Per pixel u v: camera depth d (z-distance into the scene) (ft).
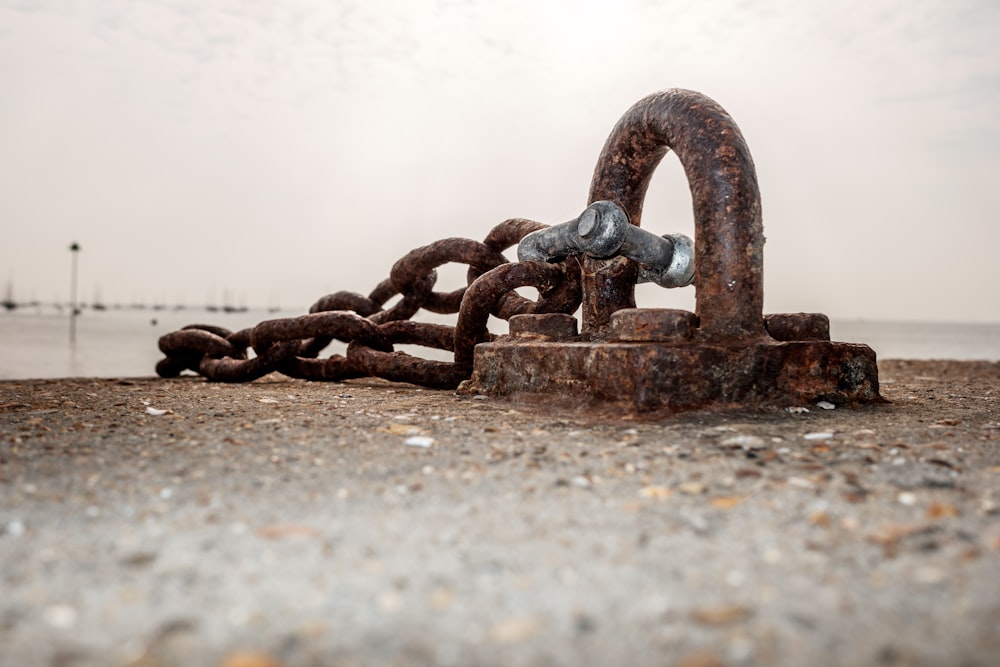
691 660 4.20
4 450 9.57
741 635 4.51
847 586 5.18
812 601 4.96
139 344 93.04
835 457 9.12
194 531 6.36
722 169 14.12
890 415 13.16
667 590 5.18
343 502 7.31
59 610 4.82
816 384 14.23
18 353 70.95
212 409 14.23
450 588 5.23
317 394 17.60
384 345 20.36
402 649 4.38
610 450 9.68
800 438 10.50
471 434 11.03
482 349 16.80
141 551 5.87
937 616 4.69
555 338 16.08
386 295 23.88
